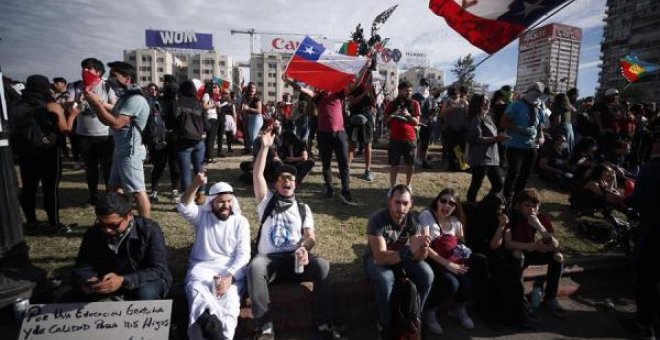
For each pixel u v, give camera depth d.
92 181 5.10
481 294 3.75
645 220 3.44
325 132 5.57
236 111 12.11
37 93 4.04
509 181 5.53
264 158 3.67
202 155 5.50
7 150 2.85
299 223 3.50
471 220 4.04
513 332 3.58
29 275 2.91
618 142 7.38
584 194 5.86
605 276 4.54
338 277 3.73
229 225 3.19
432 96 8.45
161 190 6.09
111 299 2.69
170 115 5.21
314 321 3.29
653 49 65.88
